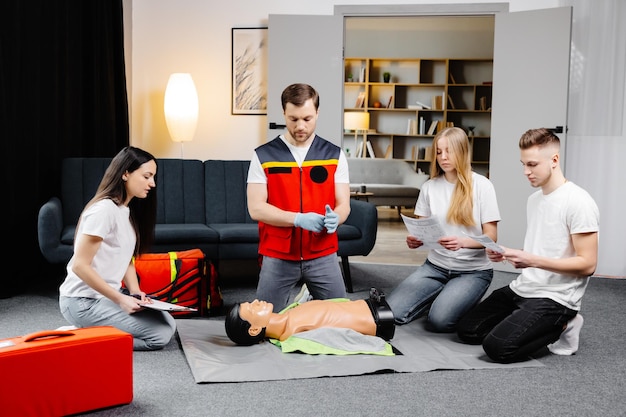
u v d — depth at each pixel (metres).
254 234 4.14
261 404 2.21
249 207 2.88
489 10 5.56
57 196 4.57
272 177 2.85
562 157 5.16
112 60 5.21
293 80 5.69
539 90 5.22
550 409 2.22
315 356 2.69
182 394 2.30
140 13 5.92
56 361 2.02
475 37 10.30
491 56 10.29
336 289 2.95
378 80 10.54
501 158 5.42
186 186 4.71
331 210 2.78
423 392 2.35
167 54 5.95
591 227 2.64
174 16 5.92
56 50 4.50
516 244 5.36
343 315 2.86
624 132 5.06
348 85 10.50
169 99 5.62
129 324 2.75
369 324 2.86
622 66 5.05
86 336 2.11
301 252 2.88
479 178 3.21
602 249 5.14
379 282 4.64
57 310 3.59
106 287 2.62
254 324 2.76
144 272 3.42
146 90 5.97
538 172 2.74
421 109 10.31
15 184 4.11
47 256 3.77
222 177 4.82
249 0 5.87
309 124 2.77
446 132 3.17
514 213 5.37
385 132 10.63
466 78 10.45
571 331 2.83
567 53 5.09
